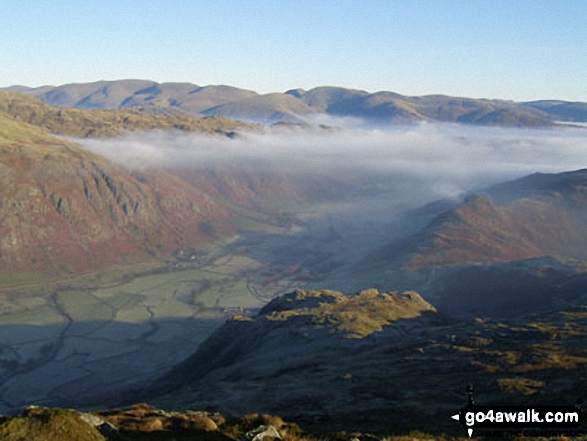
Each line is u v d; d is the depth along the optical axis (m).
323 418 45.62
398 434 35.66
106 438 23.03
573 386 48.66
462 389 53.59
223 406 58.03
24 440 20.42
